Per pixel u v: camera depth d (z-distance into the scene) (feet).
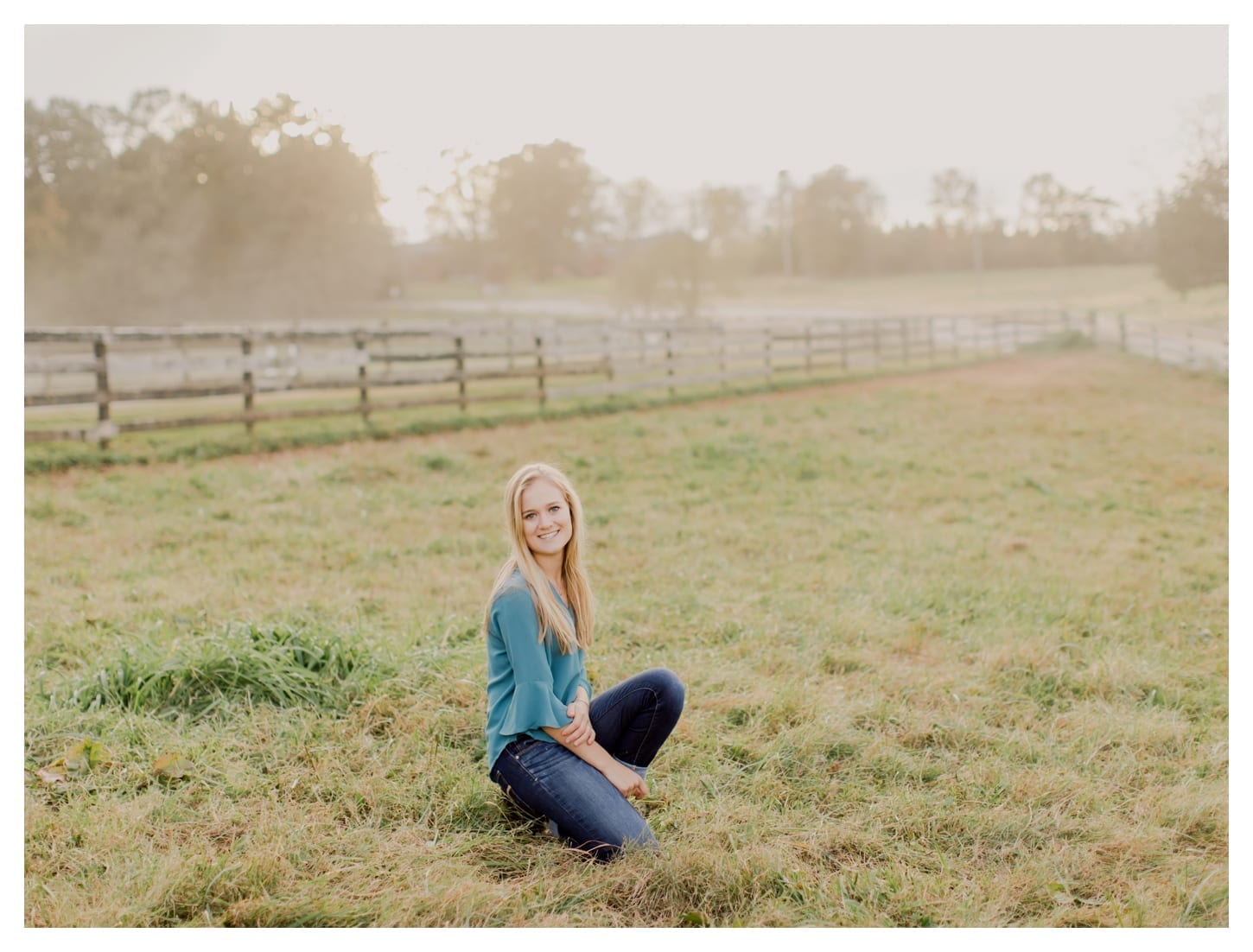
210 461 27.94
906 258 155.74
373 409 34.63
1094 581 18.01
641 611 15.08
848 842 8.68
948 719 11.30
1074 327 70.33
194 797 9.14
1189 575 18.62
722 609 15.34
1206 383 49.37
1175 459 32.22
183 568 17.53
